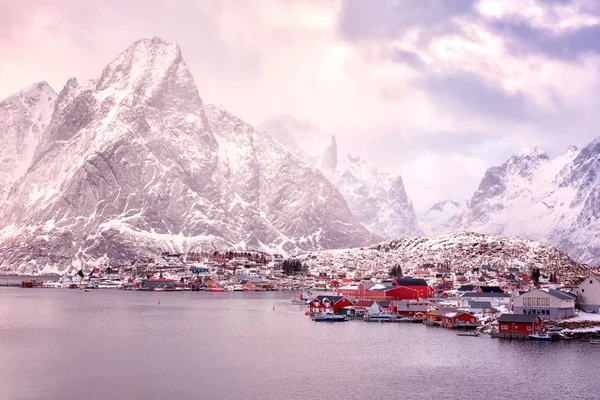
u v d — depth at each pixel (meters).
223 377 173.25
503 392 159.88
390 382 168.38
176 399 153.25
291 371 180.25
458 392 159.88
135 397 154.62
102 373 177.38
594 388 163.25
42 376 174.12
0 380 169.88
